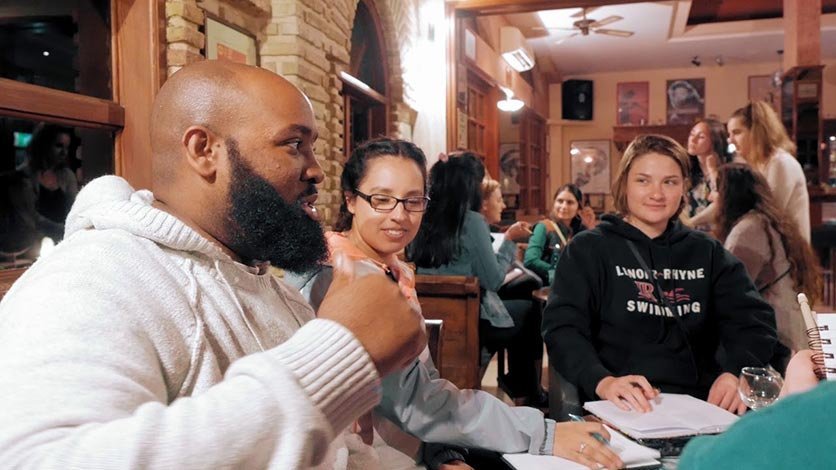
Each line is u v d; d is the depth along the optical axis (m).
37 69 2.05
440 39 6.16
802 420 0.39
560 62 12.33
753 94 12.61
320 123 3.37
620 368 1.94
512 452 1.27
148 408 0.53
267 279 0.90
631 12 9.05
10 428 0.49
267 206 0.77
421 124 5.73
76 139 2.20
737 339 1.90
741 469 0.40
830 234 6.73
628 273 1.95
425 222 2.96
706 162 4.17
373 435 1.32
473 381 2.57
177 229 0.74
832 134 11.80
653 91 13.20
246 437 0.52
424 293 2.60
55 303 0.58
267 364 0.56
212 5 2.58
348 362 0.58
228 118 0.76
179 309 0.69
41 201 2.08
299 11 3.00
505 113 10.95
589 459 1.22
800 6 7.52
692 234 2.01
